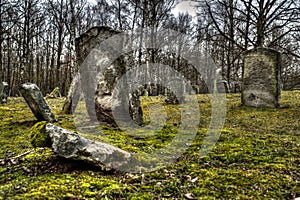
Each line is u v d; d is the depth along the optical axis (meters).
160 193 2.61
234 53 18.59
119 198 2.47
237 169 3.23
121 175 3.06
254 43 15.27
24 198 2.29
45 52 31.05
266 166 3.28
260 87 8.93
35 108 6.12
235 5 17.44
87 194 2.48
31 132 3.51
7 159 3.37
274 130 5.71
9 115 7.12
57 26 24.78
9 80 26.59
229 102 10.55
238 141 4.64
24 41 20.30
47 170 3.02
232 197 2.48
